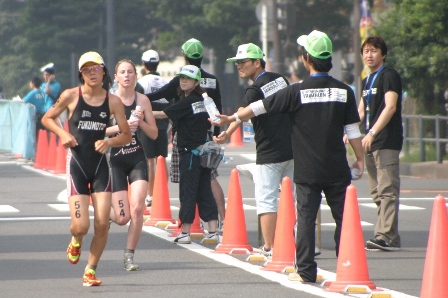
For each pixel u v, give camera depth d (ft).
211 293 68.69
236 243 87.92
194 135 92.68
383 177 90.38
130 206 81.97
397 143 90.38
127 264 79.00
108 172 71.31
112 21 304.09
